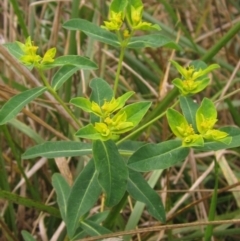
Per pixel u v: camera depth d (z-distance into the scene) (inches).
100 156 12.7
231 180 19.9
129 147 15.1
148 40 15.4
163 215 14.5
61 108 19.3
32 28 25.5
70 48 22.0
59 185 16.5
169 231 18.5
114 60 27.3
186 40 26.1
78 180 14.0
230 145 13.1
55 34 23.9
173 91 17.6
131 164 12.7
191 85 13.9
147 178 21.4
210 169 20.4
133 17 14.9
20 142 23.3
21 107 13.5
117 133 12.7
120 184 12.6
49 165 21.9
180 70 14.4
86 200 13.8
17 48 14.4
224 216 19.6
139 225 20.8
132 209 19.4
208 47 30.3
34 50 13.8
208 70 14.4
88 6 25.2
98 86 14.4
